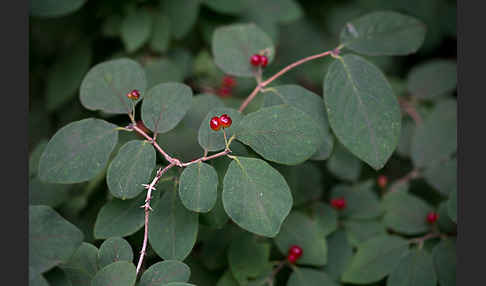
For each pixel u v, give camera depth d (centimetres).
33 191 47
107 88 43
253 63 46
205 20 59
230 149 43
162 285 39
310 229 48
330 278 47
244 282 45
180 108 43
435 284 47
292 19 60
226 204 39
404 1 64
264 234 39
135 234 44
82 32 58
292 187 48
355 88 43
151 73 54
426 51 66
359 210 52
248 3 60
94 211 48
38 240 38
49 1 52
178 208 42
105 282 39
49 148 41
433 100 59
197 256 48
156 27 56
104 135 42
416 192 58
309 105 45
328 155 44
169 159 41
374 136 43
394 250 48
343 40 46
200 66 59
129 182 41
